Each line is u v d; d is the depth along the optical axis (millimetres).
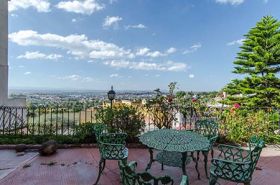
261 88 12102
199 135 4184
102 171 4125
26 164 4848
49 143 5676
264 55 11992
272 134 7105
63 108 7129
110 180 4082
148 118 6855
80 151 5902
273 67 12227
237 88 12602
